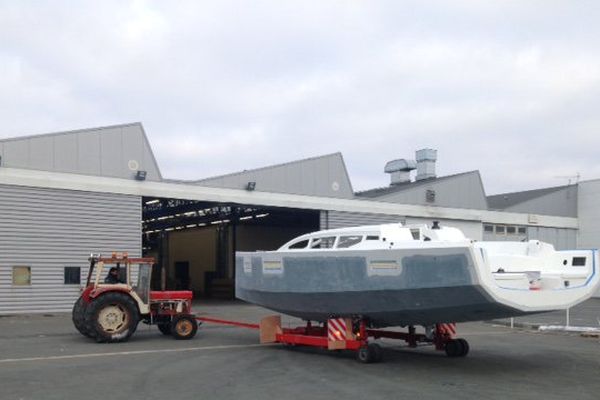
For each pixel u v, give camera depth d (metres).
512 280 9.16
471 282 8.66
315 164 25.45
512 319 16.81
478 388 8.21
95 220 20.16
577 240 34.62
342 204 26.00
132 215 20.91
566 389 8.16
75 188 19.81
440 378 8.91
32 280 18.95
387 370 9.59
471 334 14.60
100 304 12.42
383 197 27.25
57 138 19.61
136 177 21.02
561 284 9.59
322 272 10.88
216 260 35.91
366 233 10.69
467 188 30.08
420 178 34.28
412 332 11.49
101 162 20.39
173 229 39.06
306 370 9.54
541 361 10.49
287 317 17.67
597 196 34.09
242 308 23.53
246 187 23.47
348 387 8.24
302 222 34.03
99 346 12.09
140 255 20.92
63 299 19.42
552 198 33.75
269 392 7.91
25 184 18.94
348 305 10.67
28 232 18.94
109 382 8.49
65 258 19.55
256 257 12.59
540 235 33.06
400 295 9.70
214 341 12.97
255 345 12.38
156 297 13.17
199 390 8.00
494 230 31.11
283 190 24.45
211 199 22.66
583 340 13.41
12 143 18.80
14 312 18.61
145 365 9.88
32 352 11.23
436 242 9.19
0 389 8.03
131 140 21.08
